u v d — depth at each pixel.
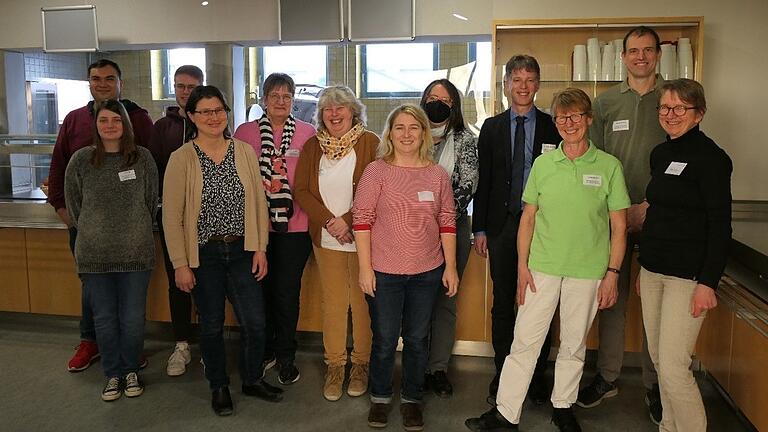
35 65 4.67
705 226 2.32
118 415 3.00
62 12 4.35
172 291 3.51
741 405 2.60
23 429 2.86
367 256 2.74
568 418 2.76
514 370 2.74
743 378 2.58
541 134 2.96
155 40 4.37
